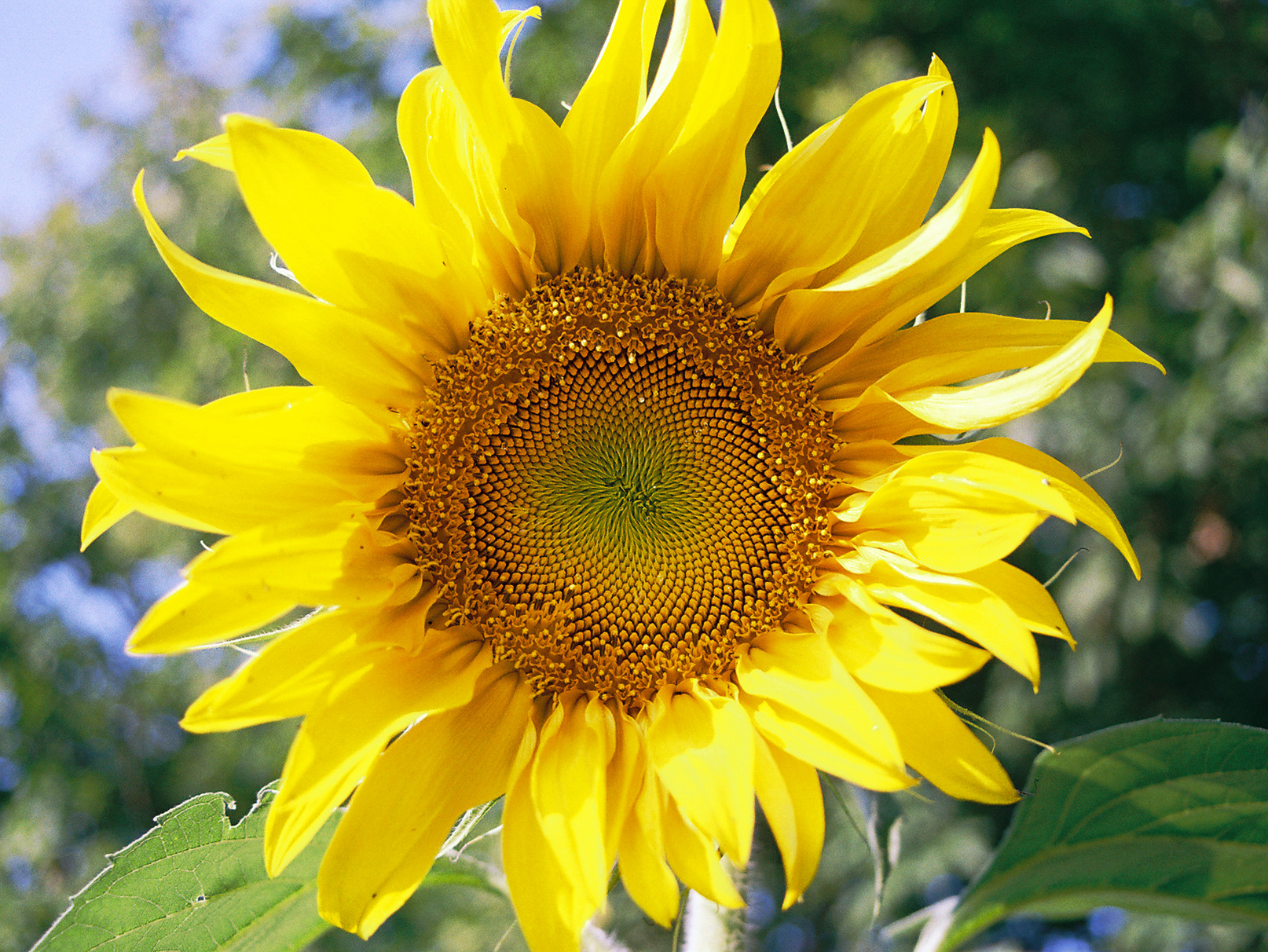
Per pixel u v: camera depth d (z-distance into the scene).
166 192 1.53
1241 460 0.97
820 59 1.20
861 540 0.39
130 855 0.37
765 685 0.37
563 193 0.39
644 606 0.41
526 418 0.41
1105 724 1.07
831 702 0.34
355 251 0.37
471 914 1.20
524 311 0.41
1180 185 1.25
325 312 0.37
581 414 0.42
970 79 1.27
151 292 1.56
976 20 1.23
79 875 1.46
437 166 0.38
